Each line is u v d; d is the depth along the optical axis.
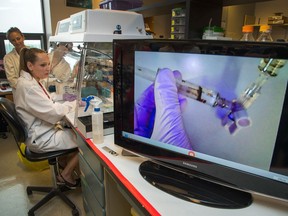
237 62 0.72
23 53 1.69
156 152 1.00
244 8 1.93
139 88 0.99
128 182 0.93
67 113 1.71
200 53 0.78
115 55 1.02
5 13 3.50
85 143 1.37
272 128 0.70
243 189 0.80
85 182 1.57
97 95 1.64
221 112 0.79
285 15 1.84
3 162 2.63
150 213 0.76
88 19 1.49
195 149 0.89
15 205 1.94
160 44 0.87
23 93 1.62
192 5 1.23
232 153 0.80
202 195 0.83
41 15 3.75
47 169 2.46
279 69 0.65
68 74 1.87
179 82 0.87
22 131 1.61
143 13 1.84
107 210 1.29
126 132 1.09
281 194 0.73
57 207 1.93
